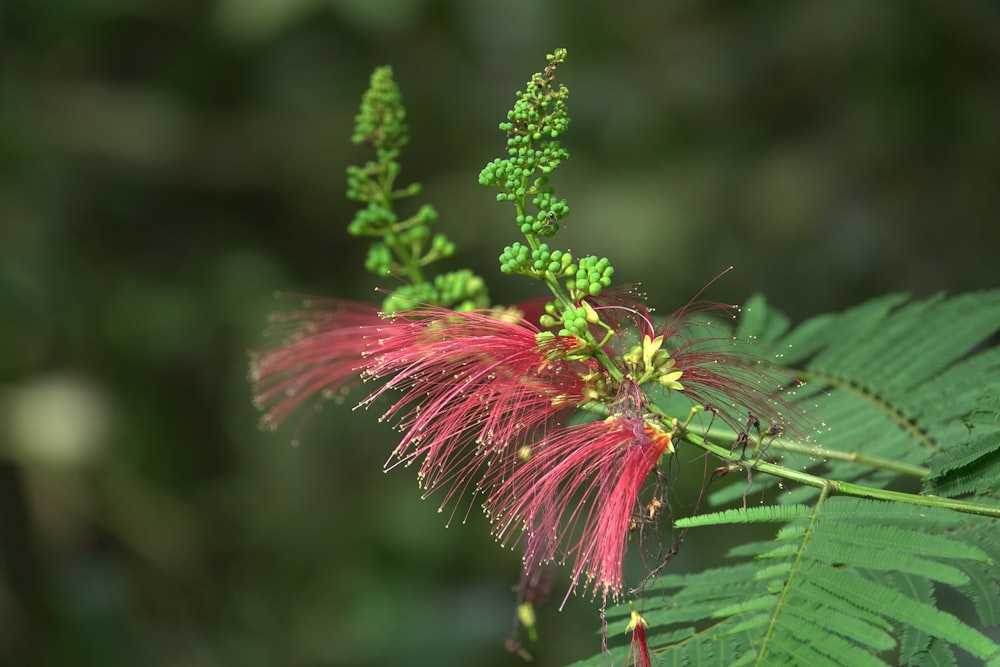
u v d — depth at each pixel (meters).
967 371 3.64
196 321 11.52
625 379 2.89
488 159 12.25
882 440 3.54
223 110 12.51
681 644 2.71
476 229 11.66
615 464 2.80
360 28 12.04
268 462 11.05
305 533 10.79
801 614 2.41
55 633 9.55
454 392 2.99
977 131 10.62
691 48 12.13
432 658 9.66
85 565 9.99
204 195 12.24
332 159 12.40
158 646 9.98
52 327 10.84
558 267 2.86
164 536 10.54
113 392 10.92
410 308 3.85
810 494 3.40
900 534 2.53
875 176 10.82
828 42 11.32
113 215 11.75
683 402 3.65
